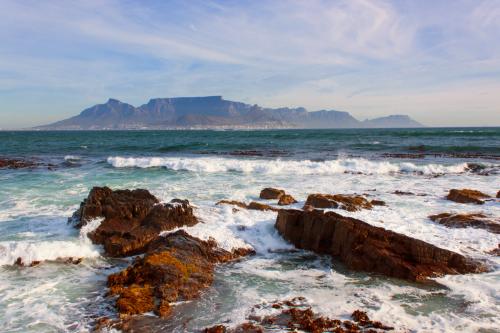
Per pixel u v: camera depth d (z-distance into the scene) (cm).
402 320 781
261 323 775
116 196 1392
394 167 2848
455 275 1000
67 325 775
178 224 1311
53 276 1016
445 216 1423
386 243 1089
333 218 1181
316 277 1015
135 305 827
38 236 1266
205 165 2864
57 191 2023
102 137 10169
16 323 781
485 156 3828
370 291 924
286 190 2072
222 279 1002
